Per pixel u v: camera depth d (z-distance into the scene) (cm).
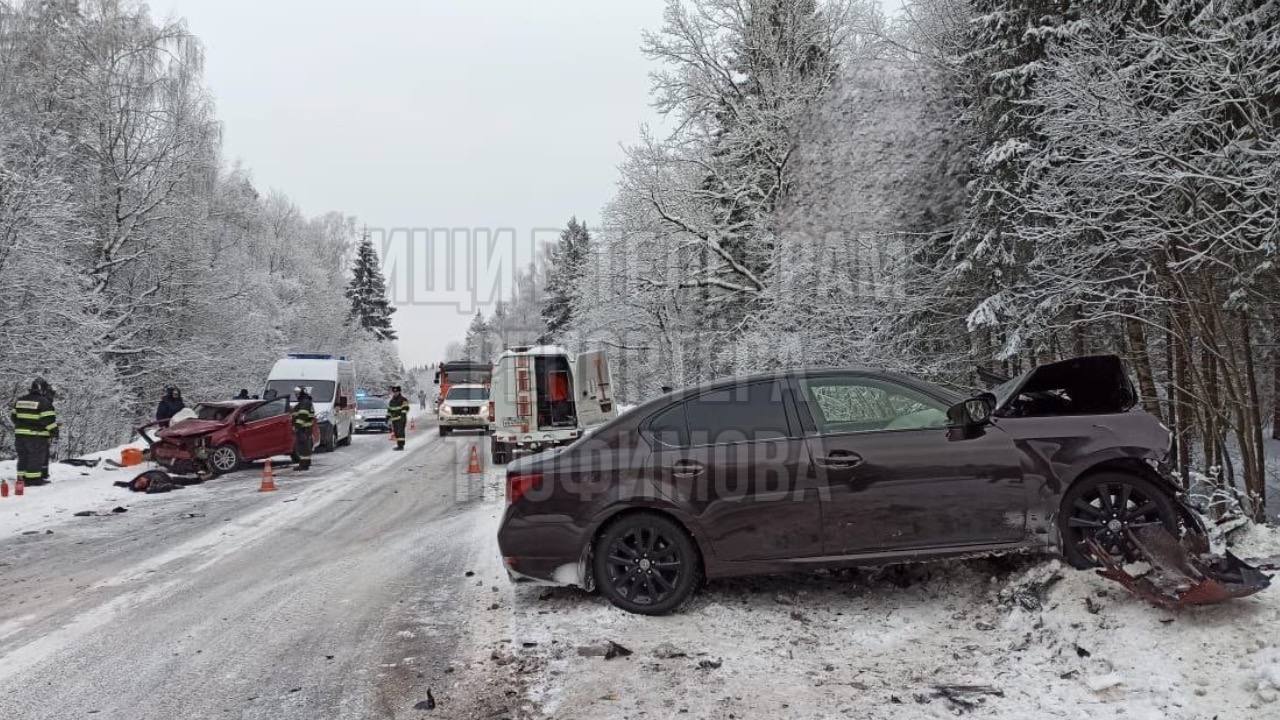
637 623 497
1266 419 1702
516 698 396
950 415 491
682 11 2038
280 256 4969
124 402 2439
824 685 398
